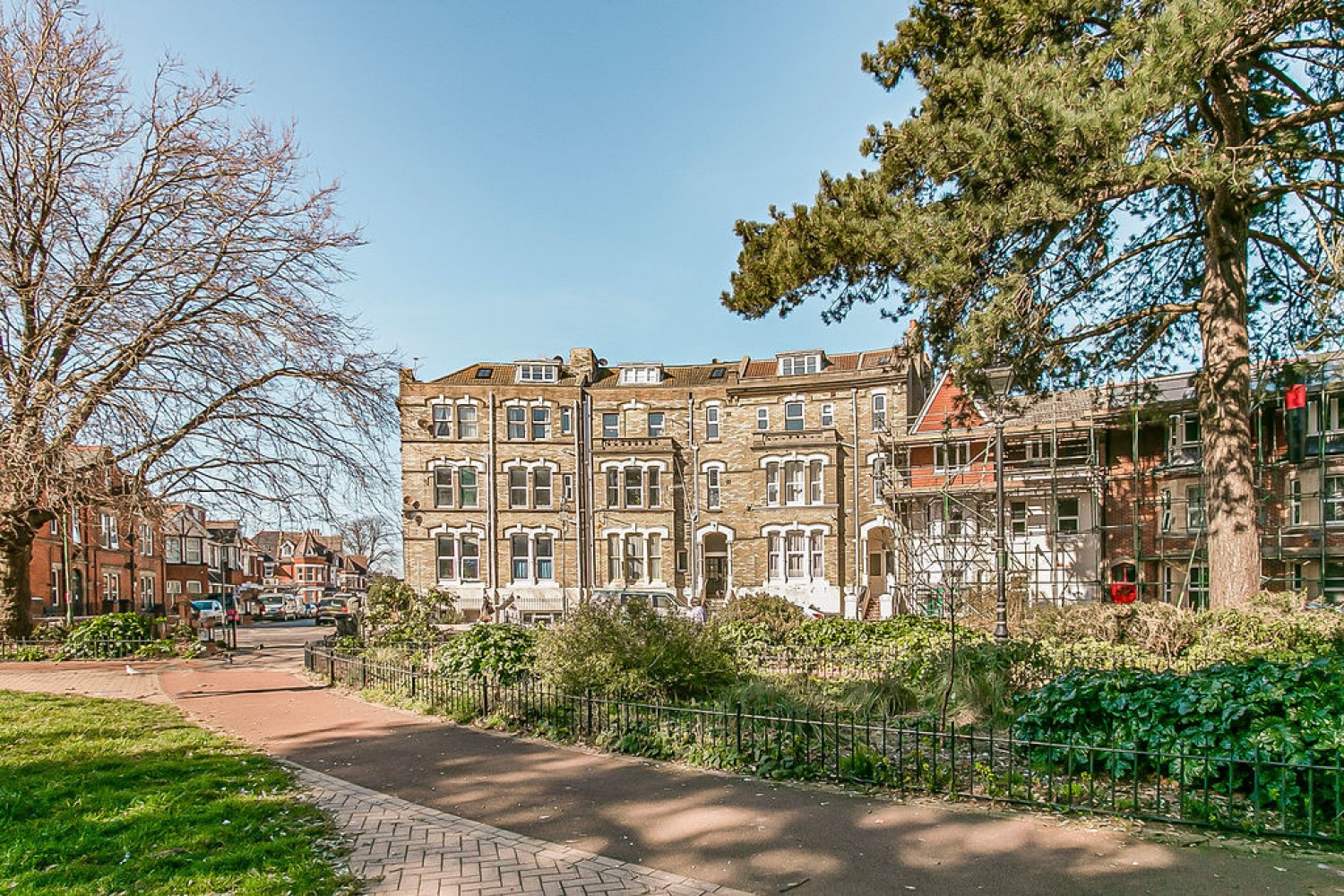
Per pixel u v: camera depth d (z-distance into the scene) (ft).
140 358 63.10
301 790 24.49
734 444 120.16
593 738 30.12
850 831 20.13
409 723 35.68
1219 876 16.84
